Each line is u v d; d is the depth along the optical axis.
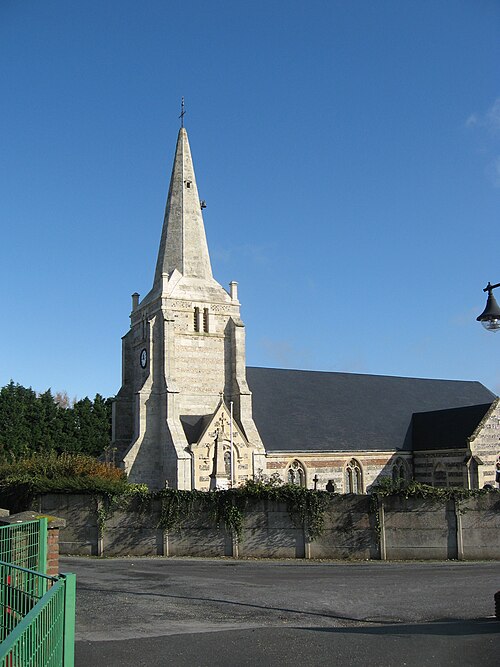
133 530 33.94
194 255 55.41
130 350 57.03
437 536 33.19
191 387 52.22
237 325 53.78
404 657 13.68
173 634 15.77
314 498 33.25
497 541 33.31
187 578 25.44
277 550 33.25
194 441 49.44
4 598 12.12
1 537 15.24
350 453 55.53
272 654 13.84
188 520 33.72
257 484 34.47
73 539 34.19
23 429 80.38
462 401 66.06
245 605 20.22
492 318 21.23
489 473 53.19
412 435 59.56
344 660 13.43
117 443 55.25
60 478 35.19
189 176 57.31
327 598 21.83
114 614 18.27
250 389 56.16
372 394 62.00
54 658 8.45
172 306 52.41
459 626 17.33
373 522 33.19
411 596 22.48
